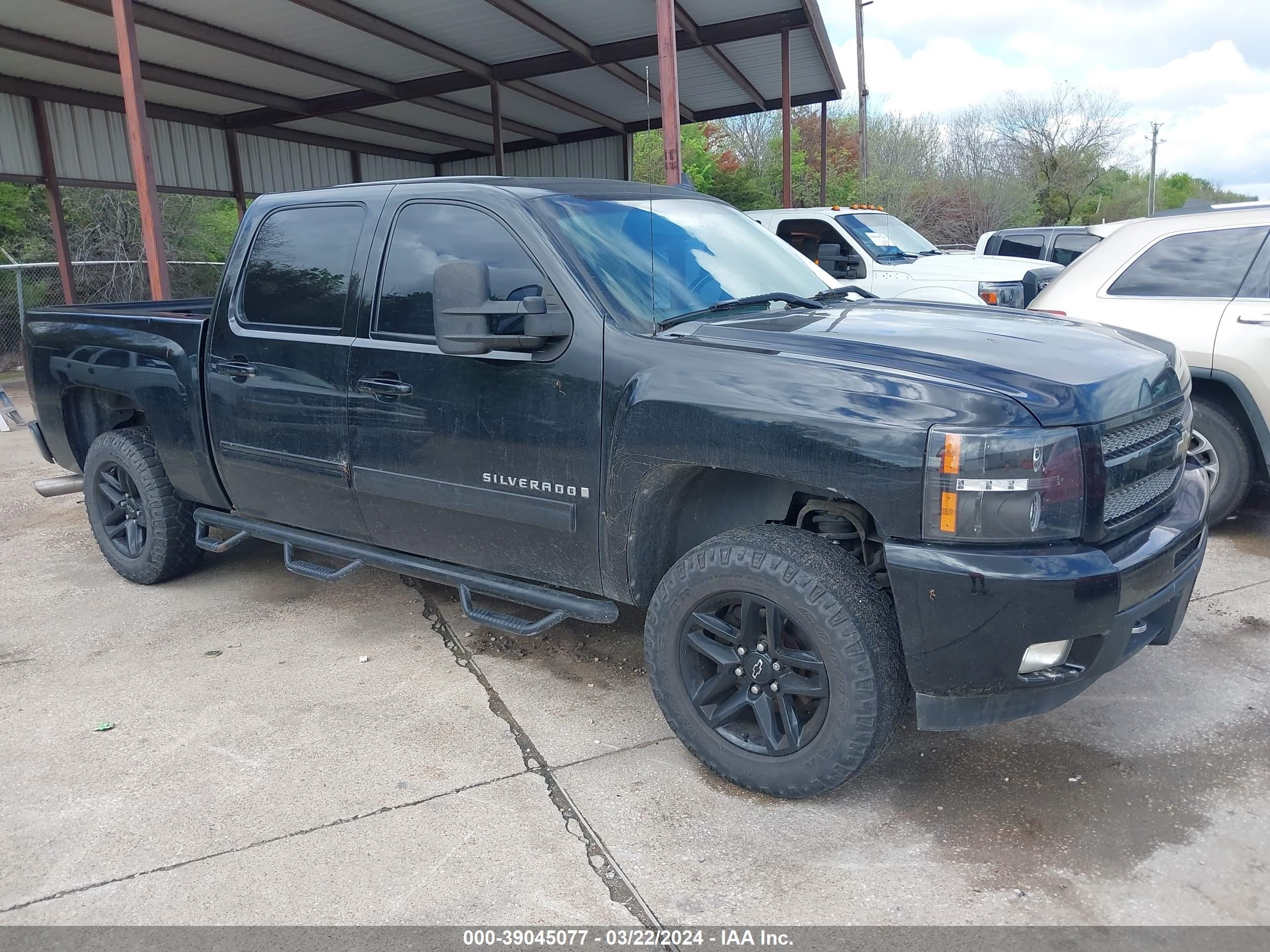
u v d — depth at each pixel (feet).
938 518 8.17
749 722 9.98
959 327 10.41
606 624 14.49
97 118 47.88
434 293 10.32
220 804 9.78
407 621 14.76
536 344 10.21
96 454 16.30
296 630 14.47
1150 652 12.82
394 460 11.93
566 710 11.78
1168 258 17.52
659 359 9.73
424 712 11.76
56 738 11.27
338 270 12.61
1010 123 132.67
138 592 16.31
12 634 14.56
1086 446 8.24
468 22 38.22
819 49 43.32
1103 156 131.13
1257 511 19.02
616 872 8.59
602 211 11.59
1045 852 8.71
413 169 69.41
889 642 8.84
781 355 9.24
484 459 11.05
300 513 13.61
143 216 27.22
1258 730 10.72
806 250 32.68
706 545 9.64
